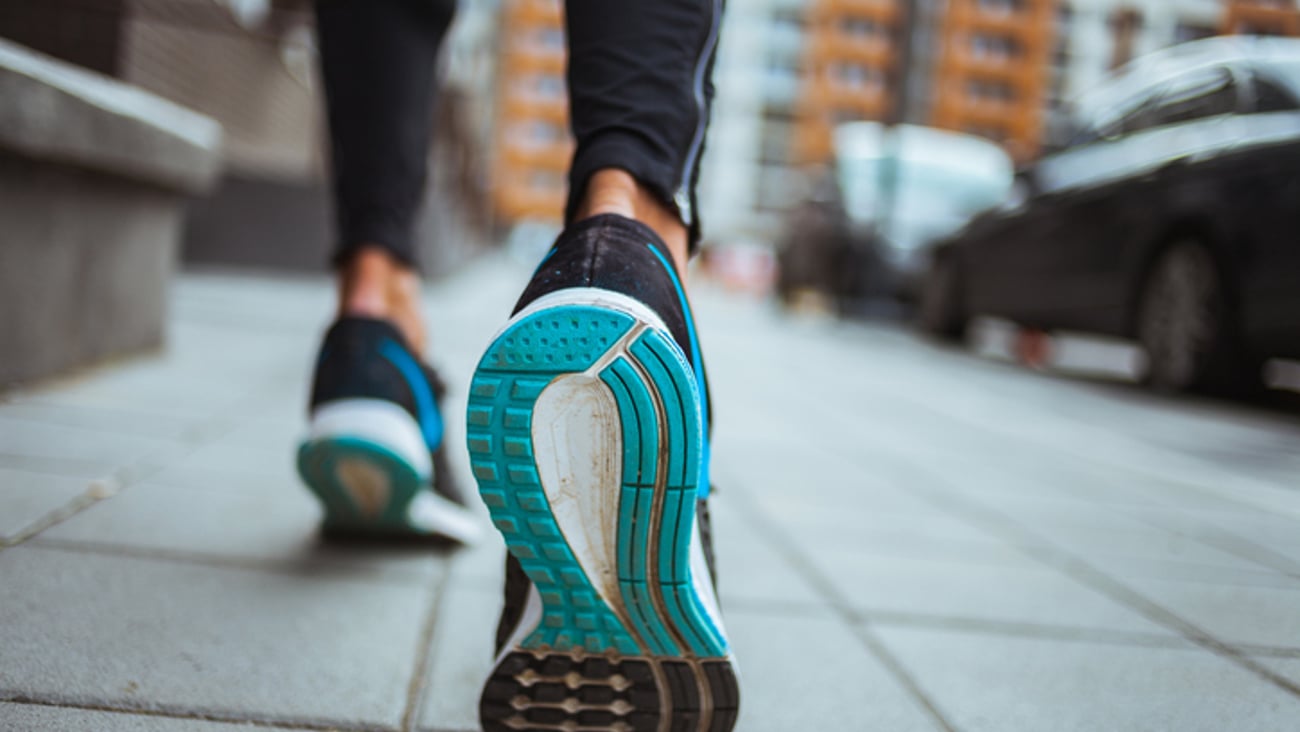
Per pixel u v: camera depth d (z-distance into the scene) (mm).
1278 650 1336
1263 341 3848
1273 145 3828
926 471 2578
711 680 817
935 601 1464
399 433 1337
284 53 6129
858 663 1188
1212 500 2465
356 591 1281
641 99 970
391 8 1476
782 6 56219
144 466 1753
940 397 4254
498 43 17141
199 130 2943
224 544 1392
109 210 2535
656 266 839
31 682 910
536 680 818
